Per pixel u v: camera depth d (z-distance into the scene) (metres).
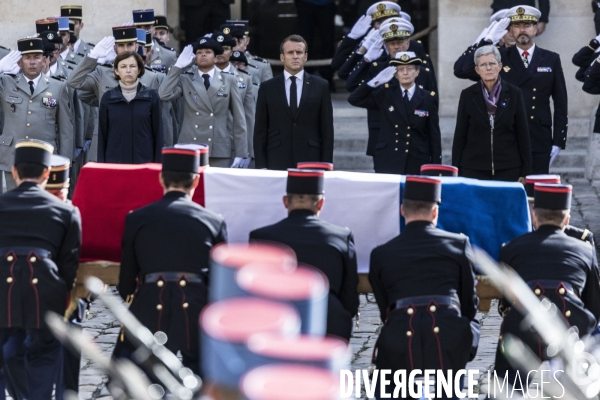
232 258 4.16
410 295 15.09
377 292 15.65
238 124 31.12
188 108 30.95
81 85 31.09
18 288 15.31
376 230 17.61
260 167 28.67
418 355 14.75
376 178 17.73
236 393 3.43
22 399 16.33
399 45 29.70
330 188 17.56
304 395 3.33
